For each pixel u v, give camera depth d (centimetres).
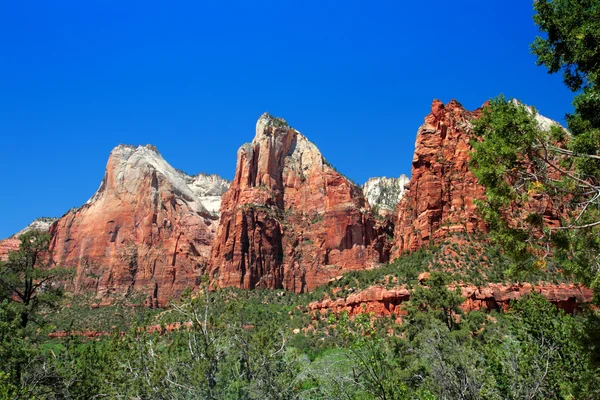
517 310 3816
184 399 3166
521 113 2422
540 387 2841
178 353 3497
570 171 2578
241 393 3098
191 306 3519
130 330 4144
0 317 4834
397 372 3238
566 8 2519
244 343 3397
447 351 3312
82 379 4800
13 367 4203
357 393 2612
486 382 2867
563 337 3244
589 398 2605
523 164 2494
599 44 2398
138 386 3388
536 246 2459
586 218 2492
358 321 2506
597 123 2545
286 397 3106
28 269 5569
